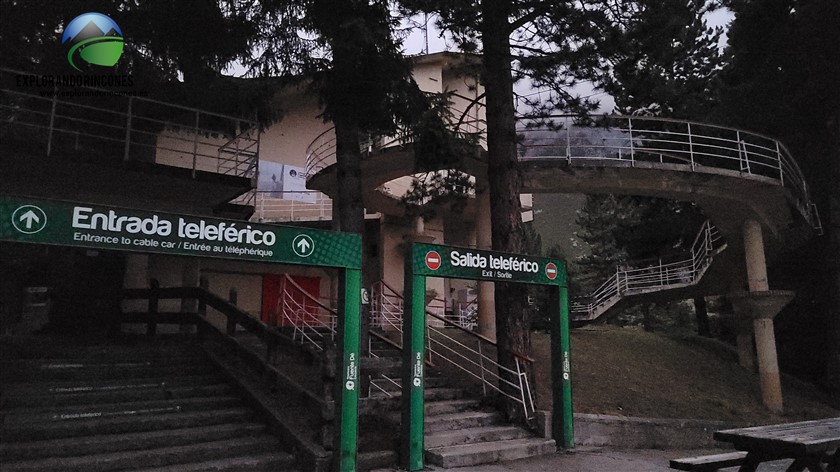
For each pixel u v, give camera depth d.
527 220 25.42
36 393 6.80
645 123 16.62
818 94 18.88
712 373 16.20
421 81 19.67
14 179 9.81
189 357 8.70
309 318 15.58
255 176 11.24
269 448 6.75
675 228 25.16
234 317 8.88
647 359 15.36
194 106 11.45
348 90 9.80
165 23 9.73
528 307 10.20
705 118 21.38
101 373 7.61
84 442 5.87
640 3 10.26
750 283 15.66
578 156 13.99
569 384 9.05
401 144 13.98
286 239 6.35
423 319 7.52
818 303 21.19
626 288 22.73
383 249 20.33
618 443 9.59
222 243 5.93
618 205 35.66
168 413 7.04
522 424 9.18
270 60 10.22
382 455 7.17
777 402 14.54
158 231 5.61
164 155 15.06
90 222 5.27
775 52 19.42
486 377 10.99
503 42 10.52
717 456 5.99
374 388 9.38
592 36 9.85
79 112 11.16
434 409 9.07
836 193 18.56
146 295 10.33
